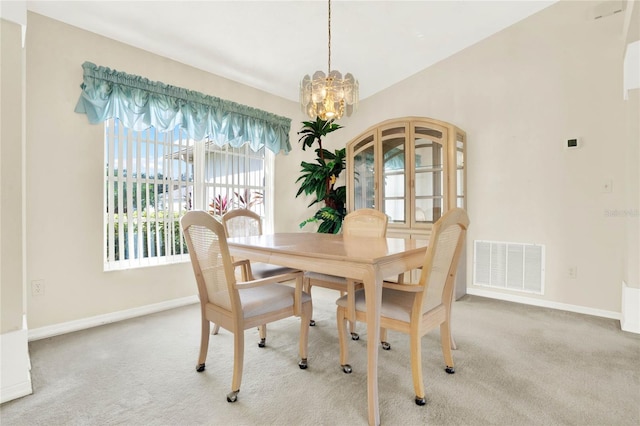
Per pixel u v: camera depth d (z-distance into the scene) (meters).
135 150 2.72
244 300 1.62
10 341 1.49
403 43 3.10
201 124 2.98
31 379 1.65
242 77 3.37
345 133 4.34
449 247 1.58
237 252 1.98
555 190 2.78
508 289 3.02
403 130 3.26
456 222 1.49
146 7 2.25
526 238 2.92
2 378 1.46
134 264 2.70
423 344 2.07
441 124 3.02
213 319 1.65
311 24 2.67
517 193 2.97
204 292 1.71
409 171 3.23
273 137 3.71
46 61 2.20
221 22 2.50
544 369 1.73
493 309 2.75
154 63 2.74
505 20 2.90
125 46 2.57
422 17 2.75
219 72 3.20
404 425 1.29
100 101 2.38
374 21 2.72
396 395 1.50
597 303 2.59
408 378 1.65
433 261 1.43
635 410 1.38
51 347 2.02
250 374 1.70
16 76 1.59
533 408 1.39
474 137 3.22
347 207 3.69
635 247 2.25
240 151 3.55
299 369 1.75
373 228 2.42
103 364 1.81
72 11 2.21
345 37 2.91
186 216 1.63
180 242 3.00
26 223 2.12
